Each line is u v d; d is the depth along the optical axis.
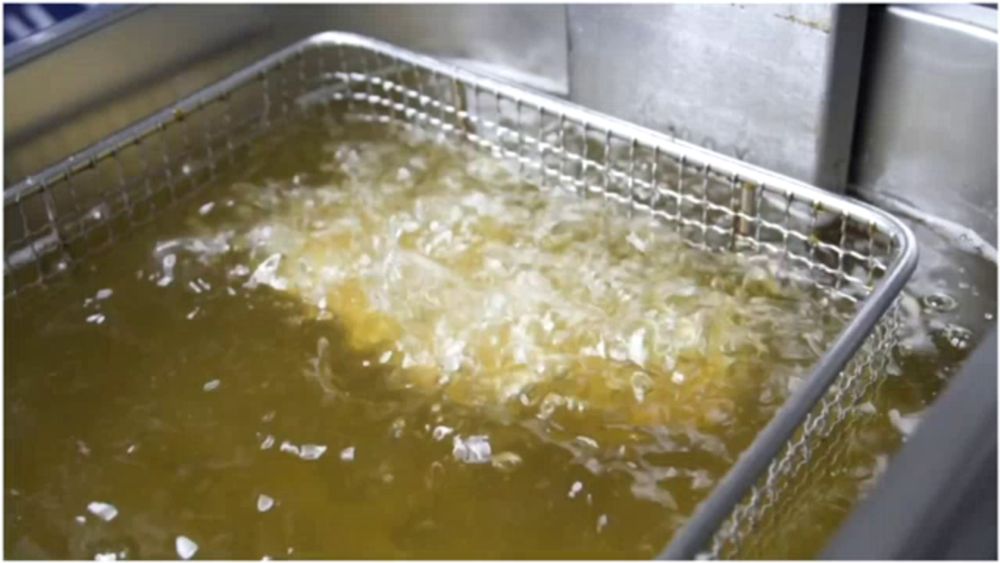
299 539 0.71
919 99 0.93
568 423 0.77
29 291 0.92
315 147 1.08
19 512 0.74
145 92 1.06
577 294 0.87
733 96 0.98
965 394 0.62
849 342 0.66
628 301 0.86
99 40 1.01
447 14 1.18
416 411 0.79
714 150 1.02
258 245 0.94
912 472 0.57
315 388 0.81
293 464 0.76
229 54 1.11
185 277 0.92
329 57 1.17
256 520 0.72
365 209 0.98
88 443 0.78
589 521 0.71
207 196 1.01
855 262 0.91
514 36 1.17
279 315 0.87
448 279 0.89
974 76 0.89
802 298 0.87
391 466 0.75
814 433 0.71
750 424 0.76
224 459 0.76
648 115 1.06
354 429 0.78
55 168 0.91
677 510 0.71
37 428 0.80
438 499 0.72
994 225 0.92
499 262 0.91
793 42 0.91
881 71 0.94
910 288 0.89
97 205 1.01
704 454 0.74
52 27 1.00
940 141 0.94
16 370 0.84
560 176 1.01
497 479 0.73
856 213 0.81
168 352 0.85
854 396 0.76
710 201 0.98
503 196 0.99
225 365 0.84
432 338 0.84
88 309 0.90
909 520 0.55
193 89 1.09
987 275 0.90
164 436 0.78
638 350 0.81
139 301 0.90
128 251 0.95
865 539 0.54
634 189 0.99
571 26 1.07
